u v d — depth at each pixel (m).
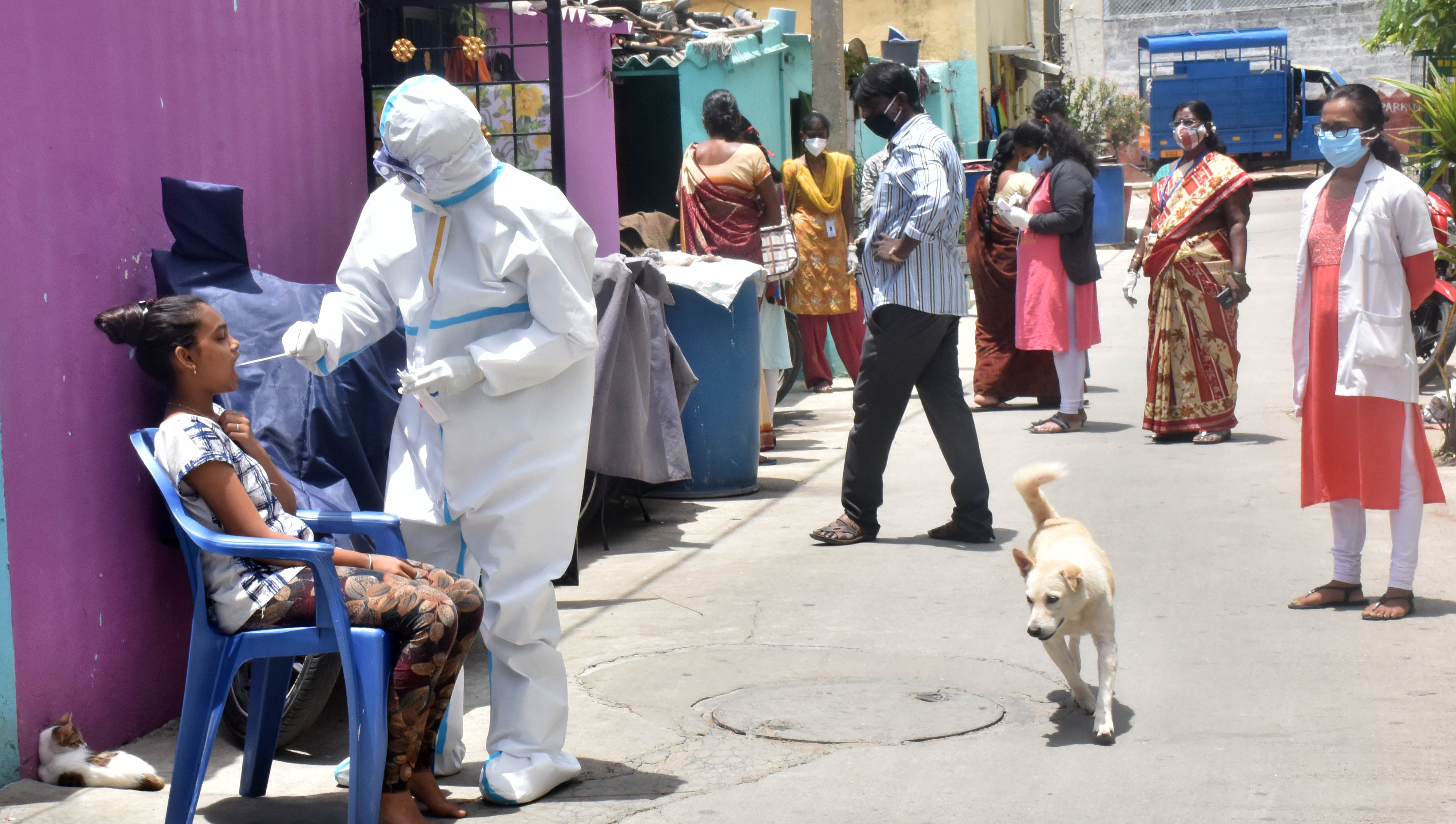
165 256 4.52
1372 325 5.06
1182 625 5.21
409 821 3.46
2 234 3.80
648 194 11.83
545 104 6.11
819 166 10.15
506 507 3.70
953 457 6.59
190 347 3.57
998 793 3.75
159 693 4.50
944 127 19.70
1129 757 3.98
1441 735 4.02
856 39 15.91
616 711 4.53
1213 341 8.57
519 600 3.72
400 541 3.81
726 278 7.46
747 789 3.84
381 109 6.13
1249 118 31.28
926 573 6.09
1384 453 5.10
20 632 3.87
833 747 4.15
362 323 3.84
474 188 3.63
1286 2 37.09
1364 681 4.52
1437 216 9.55
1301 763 3.86
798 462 8.77
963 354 13.48
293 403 4.52
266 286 4.65
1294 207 26.25
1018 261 9.30
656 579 6.17
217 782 4.06
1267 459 8.09
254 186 5.18
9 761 3.85
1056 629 4.07
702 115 9.93
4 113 3.82
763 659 5.02
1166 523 6.76
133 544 4.36
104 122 4.27
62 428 4.03
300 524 3.67
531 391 3.70
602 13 10.80
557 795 3.83
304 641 3.42
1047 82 29.58
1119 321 14.77
